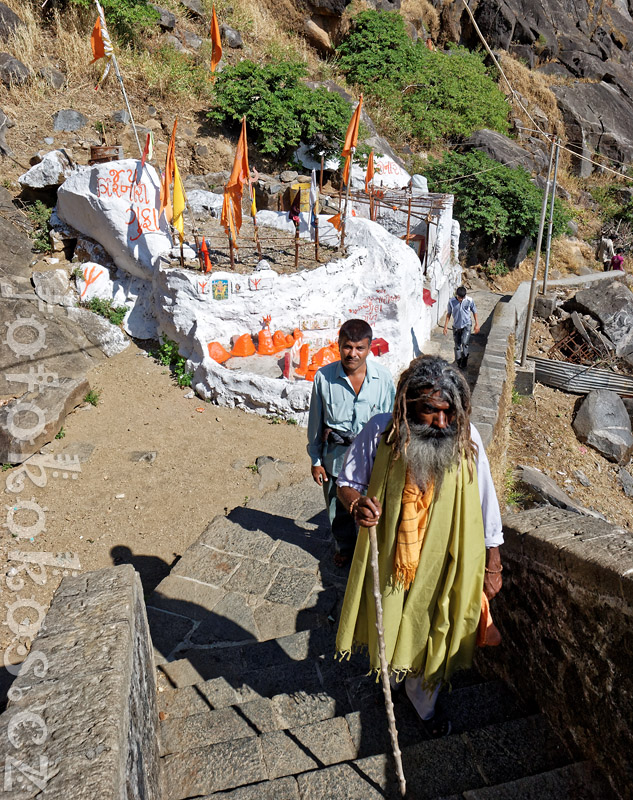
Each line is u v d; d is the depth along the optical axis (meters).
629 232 22.75
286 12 20.09
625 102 28.91
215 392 8.56
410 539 2.46
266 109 13.88
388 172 15.34
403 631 2.63
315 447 4.00
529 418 11.69
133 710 2.17
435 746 2.69
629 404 12.83
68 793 1.60
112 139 12.86
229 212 8.90
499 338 11.62
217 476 7.18
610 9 34.41
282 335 9.23
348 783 2.56
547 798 2.34
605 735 2.34
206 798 2.53
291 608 4.41
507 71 25.48
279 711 3.11
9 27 14.09
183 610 4.40
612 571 2.20
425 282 12.41
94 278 9.98
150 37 15.93
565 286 18.16
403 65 20.50
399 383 2.43
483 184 17.14
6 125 12.49
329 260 9.88
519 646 2.89
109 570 2.73
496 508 2.58
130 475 7.09
